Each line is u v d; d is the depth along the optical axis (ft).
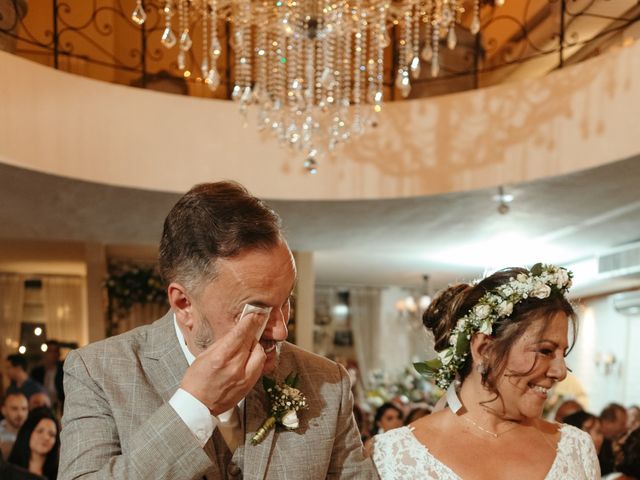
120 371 4.27
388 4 13.06
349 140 16.39
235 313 3.68
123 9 21.39
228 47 20.15
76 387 4.25
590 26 17.66
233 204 3.79
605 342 29.96
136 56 21.88
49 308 32.73
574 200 17.28
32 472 11.95
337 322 40.11
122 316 25.36
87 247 24.08
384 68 21.47
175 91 21.20
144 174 15.84
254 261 3.64
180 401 3.61
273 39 14.64
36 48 19.62
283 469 4.30
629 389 27.76
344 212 18.84
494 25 21.45
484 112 16.12
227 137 16.81
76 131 14.75
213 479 4.25
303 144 16.12
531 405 5.14
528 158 15.24
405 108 17.10
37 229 20.43
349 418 4.90
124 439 4.01
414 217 19.61
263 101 14.46
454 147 16.46
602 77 13.84
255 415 4.40
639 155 12.95
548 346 4.99
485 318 5.10
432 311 5.97
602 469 14.08
